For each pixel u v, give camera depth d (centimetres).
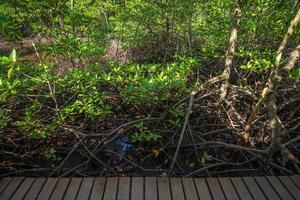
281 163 486
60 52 599
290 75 509
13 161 509
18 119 555
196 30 788
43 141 541
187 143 520
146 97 527
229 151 525
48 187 360
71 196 346
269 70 636
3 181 369
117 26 874
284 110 605
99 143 505
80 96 548
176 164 509
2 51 984
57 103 573
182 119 559
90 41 666
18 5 634
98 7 993
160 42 927
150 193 352
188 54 767
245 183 372
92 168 509
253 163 497
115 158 523
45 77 514
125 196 347
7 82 423
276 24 632
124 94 557
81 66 702
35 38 798
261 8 608
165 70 554
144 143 546
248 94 599
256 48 682
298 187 365
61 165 472
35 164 505
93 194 349
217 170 498
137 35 910
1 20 576
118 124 578
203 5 746
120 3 1008
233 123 567
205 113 578
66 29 686
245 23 629
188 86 624
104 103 595
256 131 554
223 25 677
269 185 369
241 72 678
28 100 562
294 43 679
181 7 750
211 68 718
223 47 705
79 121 573
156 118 539
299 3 636
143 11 812
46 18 703
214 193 354
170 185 366
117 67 566
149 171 506
